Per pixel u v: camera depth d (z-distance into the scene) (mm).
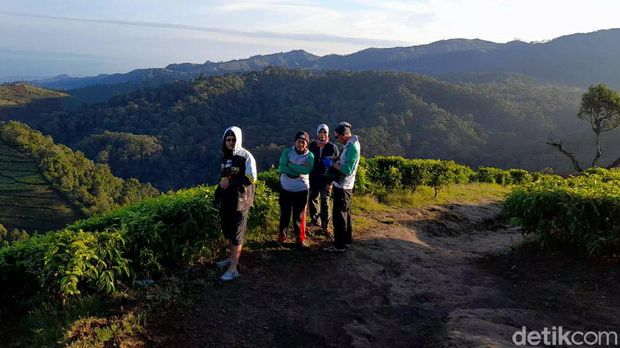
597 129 26016
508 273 5828
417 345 4000
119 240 4535
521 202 6117
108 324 3889
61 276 4133
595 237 5297
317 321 4344
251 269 5238
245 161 4852
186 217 5105
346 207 5930
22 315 4250
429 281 5551
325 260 5789
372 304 4766
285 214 5941
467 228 9500
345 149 5793
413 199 10516
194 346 3828
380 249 6516
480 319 4141
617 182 6945
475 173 18656
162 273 4871
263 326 4234
